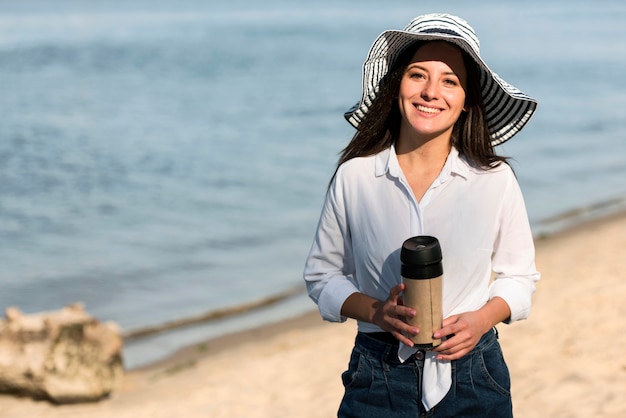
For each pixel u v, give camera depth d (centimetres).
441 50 274
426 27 277
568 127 2730
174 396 798
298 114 3014
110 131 2739
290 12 10988
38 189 2006
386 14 10269
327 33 6688
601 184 1930
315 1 16650
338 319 290
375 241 284
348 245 299
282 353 910
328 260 302
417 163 286
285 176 2100
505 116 285
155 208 1827
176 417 723
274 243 1552
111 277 1382
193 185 2030
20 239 1608
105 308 1234
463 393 277
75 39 6041
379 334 285
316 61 4644
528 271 283
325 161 2267
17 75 4062
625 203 1738
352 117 297
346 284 291
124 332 1108
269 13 10700
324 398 723
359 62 4569
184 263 1443
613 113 2997
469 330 265
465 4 14638
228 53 5078
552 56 4834
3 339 820
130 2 16338
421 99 274
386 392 282
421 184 283
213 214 1762
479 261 279
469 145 282
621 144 2436
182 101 3338
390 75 285
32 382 802
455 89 274
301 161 2275
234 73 4178
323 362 841
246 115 3011
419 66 275
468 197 278
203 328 1109
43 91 3588
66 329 819
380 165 284
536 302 902
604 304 869
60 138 2623
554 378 658
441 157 284
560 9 11781
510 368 693
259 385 786
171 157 2356
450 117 274
